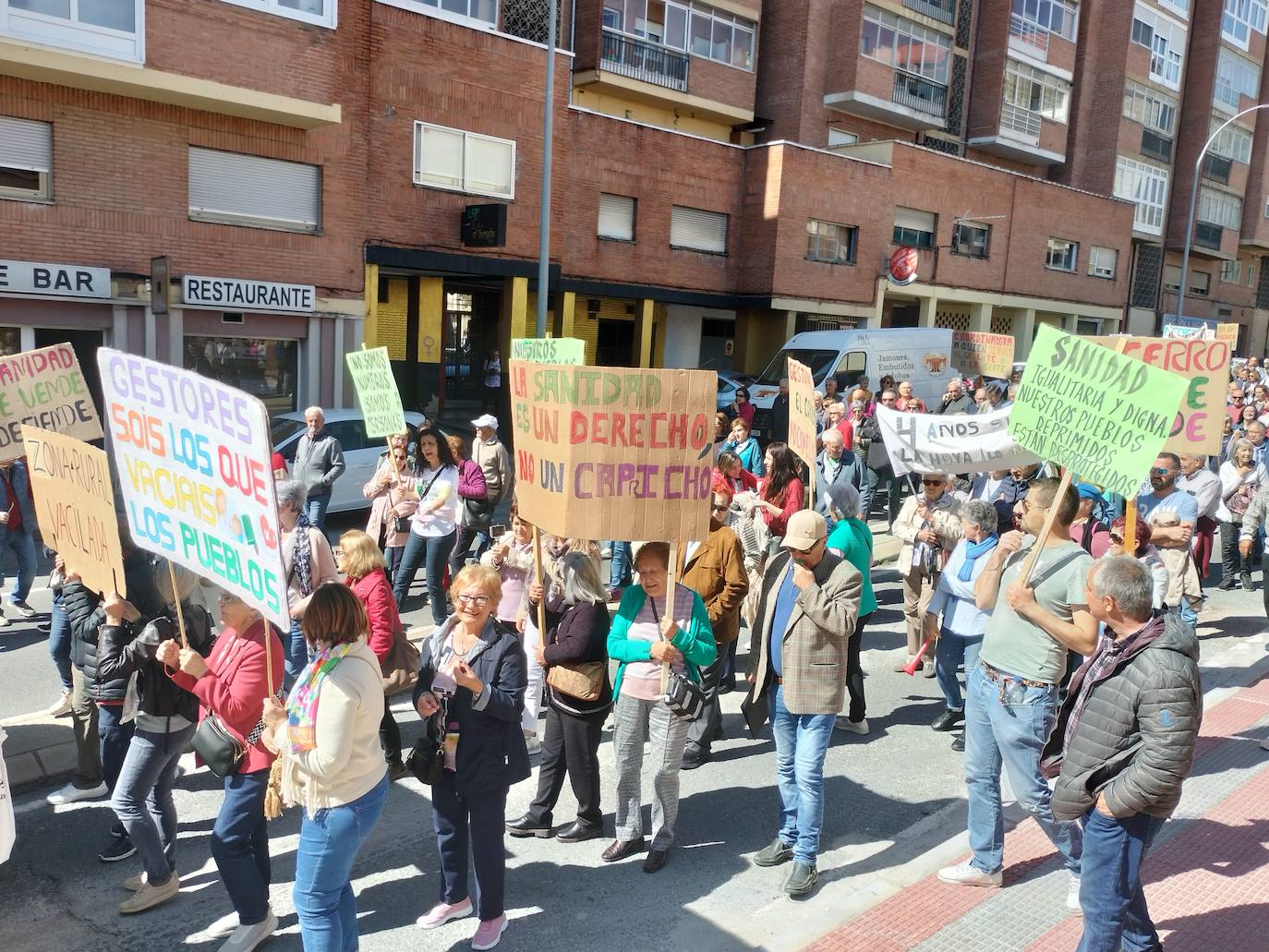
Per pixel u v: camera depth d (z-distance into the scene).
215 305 15.98
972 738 4.77
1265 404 18.81
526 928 4.45
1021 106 35.56
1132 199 40.53
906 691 7.84
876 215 28.19
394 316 22.55
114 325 15.23
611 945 4.34
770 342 26.89
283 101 15.69
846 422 11.72
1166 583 6.51
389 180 18.59
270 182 16.66
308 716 3.62
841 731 6.98
